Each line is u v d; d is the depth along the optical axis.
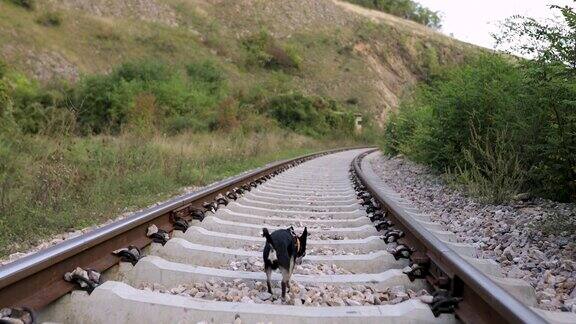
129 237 5.13
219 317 3.62
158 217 6.02
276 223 7.82
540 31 7.62
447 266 4.07
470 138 11.60
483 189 9.38
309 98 50.94
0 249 5.79
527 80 8.68
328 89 75.00
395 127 24.36
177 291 4.37
